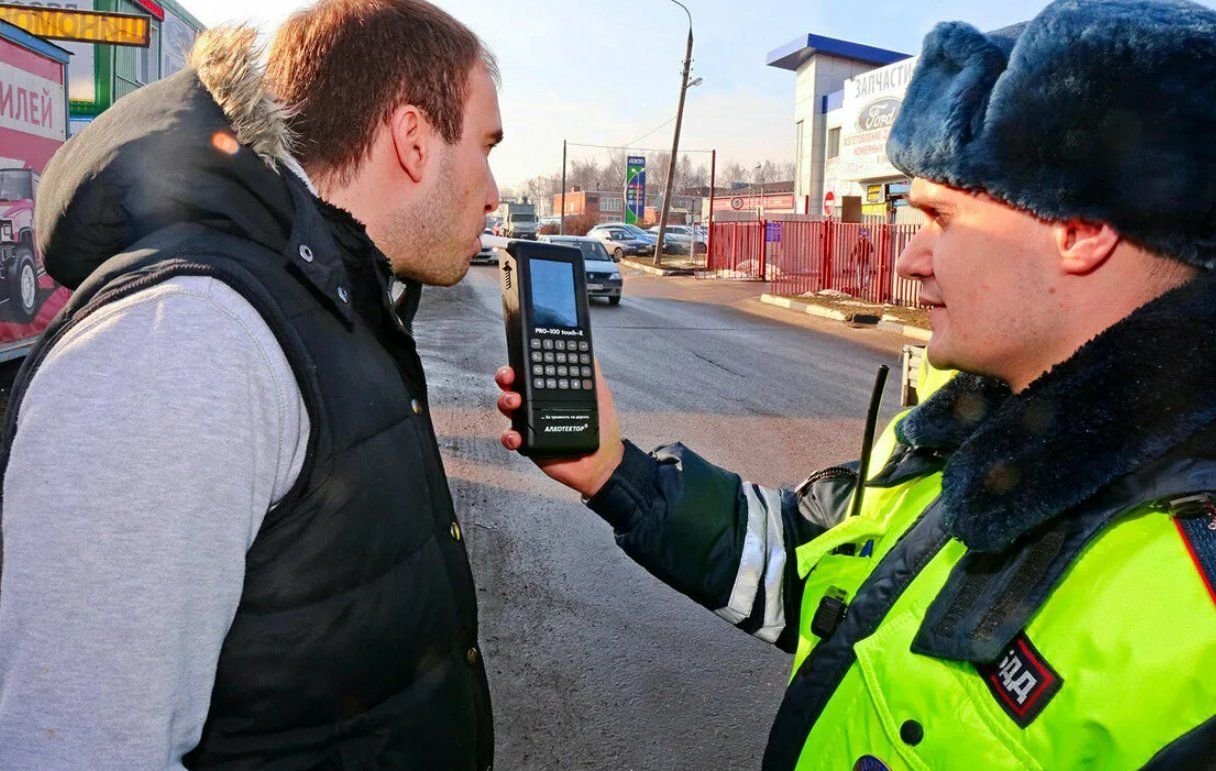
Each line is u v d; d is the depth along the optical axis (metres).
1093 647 0.82
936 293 1.06
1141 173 0.85
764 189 52.53
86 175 0.97
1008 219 0.95
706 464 1.46
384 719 1.08
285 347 0.95
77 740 0.82
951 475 0.95
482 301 15.66
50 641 0.82
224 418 0.88
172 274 0.91
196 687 0.89
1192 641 0.77
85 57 13.09
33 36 6.49
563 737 2.74
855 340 12.45
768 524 1.42
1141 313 0.88
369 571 1.03
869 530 1.23
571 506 4.77
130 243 0.99
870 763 0.99
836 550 1.32
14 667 0.83
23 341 6.48
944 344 1.04
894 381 9.10
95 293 0.92
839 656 1.10
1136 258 0.91
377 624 1.04
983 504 0.89
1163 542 0.82
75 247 1.00
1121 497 0.85
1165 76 0.83
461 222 1.22
